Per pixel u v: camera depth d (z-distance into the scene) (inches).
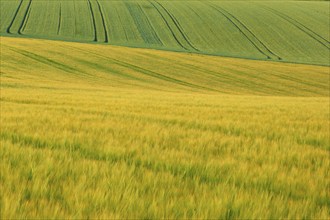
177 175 247.8
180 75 3235.7
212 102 1219.2
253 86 3065.9
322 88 3125.0
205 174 258.4
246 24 5310.0
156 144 346.0
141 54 3767.2
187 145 359.6
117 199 185.8
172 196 202.2
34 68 2950.3
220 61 3804.1
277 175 256.2
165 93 1994.3
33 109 696.4
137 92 1966.0
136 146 332.2
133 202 183.3
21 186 198.7
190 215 177.6
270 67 3715.6
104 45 4025.6
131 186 208.7
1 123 445.7
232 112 805.2
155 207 176.2
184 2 6220.5
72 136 378.0
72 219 159.5
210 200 191.9
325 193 225.1
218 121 591.2
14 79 2384.4
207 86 2967.5
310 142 445.7
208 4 6205.7
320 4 6909.5
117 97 1380.4
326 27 5423.2
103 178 222.7
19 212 164.4
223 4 6279.5
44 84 2183.8
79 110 727.7
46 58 3275.1
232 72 3440.0
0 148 292.8
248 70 3545.8
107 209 173.3
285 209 191.9
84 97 1259.2
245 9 6028.5
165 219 166.2
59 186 210.1
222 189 212.8
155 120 583.2
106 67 3245.6
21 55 3253.0
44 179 219.8
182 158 298.7
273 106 1088.8
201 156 311.6
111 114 663.1
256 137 447.5
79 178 220.7
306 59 4276.6
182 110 807.7
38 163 254.7
